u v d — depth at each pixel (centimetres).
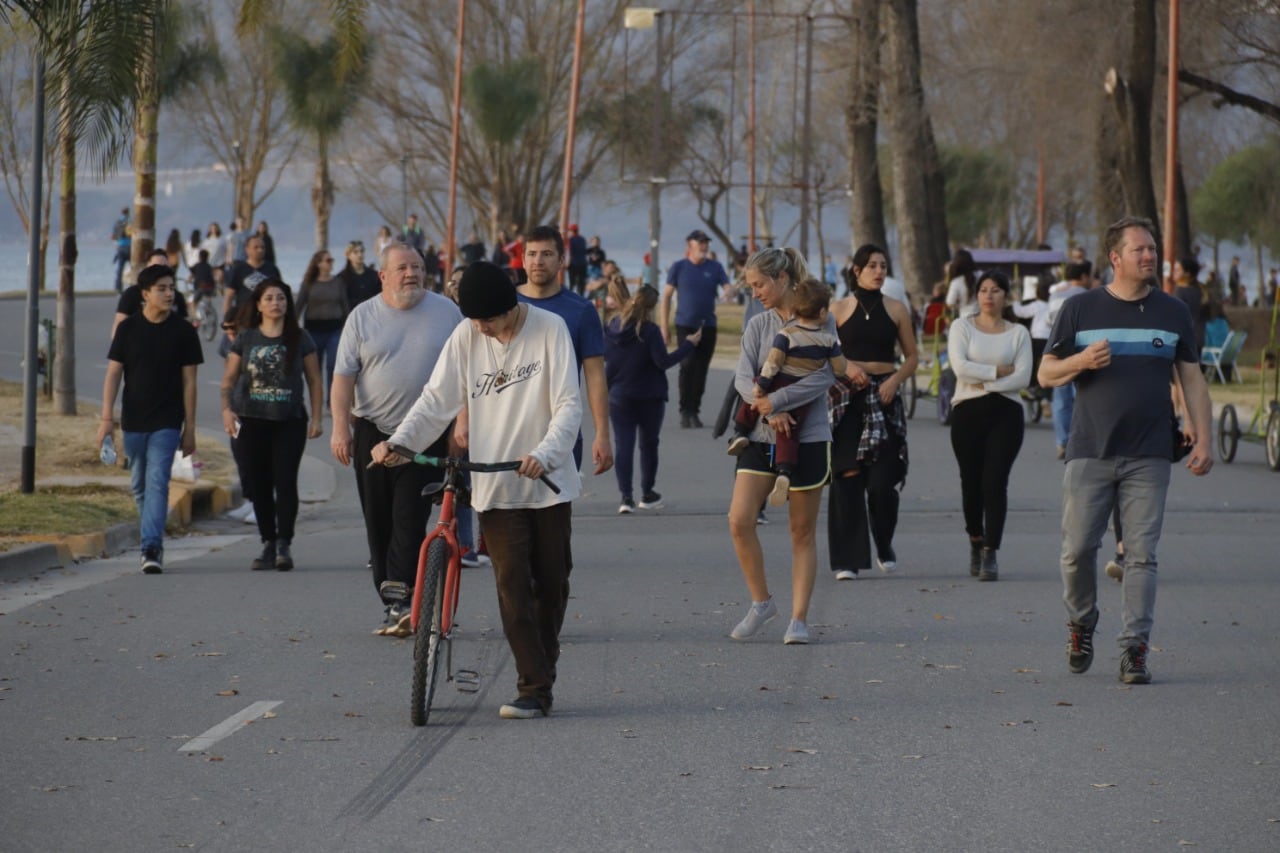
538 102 14588
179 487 4078
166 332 3238
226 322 3772
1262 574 3188
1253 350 10744
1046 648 2492
